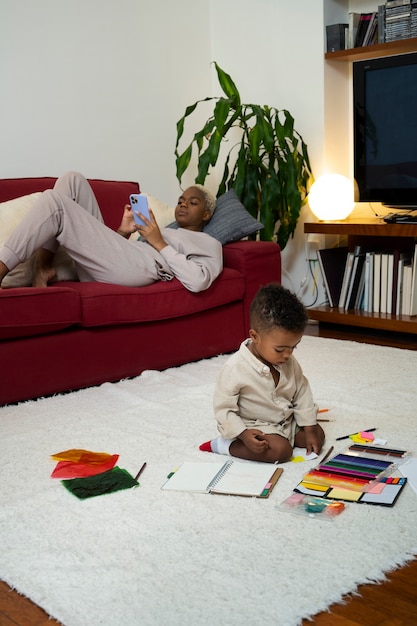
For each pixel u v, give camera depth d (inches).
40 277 116.8
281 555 61.0
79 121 159.8
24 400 108.4
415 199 153.6
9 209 124.8
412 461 79.0
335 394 106.4
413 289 151.3
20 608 55.6
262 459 80.4
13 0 146.1
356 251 159.5
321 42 164.9
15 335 105.1
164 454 84.6
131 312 116.6
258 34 176.6
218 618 52.4
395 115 153.3
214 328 131.7
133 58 168.7
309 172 169.9
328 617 52.9
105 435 91.6
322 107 166.7
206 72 186.1
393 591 56.1
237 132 183.3
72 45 156.9
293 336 74.9
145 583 57.3
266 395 80.5
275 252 139.0
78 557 61.7
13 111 148.6
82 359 113.2
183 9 178.7
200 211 137.2
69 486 75.9
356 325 154.8
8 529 67.5
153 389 112.2
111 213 142.1
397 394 106.0
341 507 69.1
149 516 69.0
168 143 178.2
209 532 65.5
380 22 155.0
